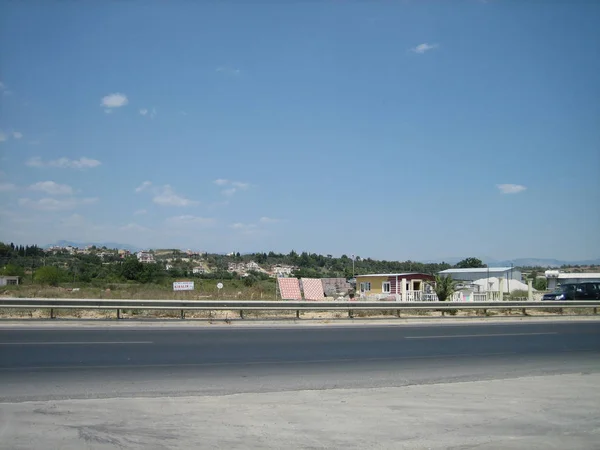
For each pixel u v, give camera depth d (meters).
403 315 28.08
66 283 49.06
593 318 30.31
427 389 10.97
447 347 17.83
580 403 9.80
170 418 8.17
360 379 12.28
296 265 108.62
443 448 7.21
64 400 9.20
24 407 8.60
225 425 7.88
